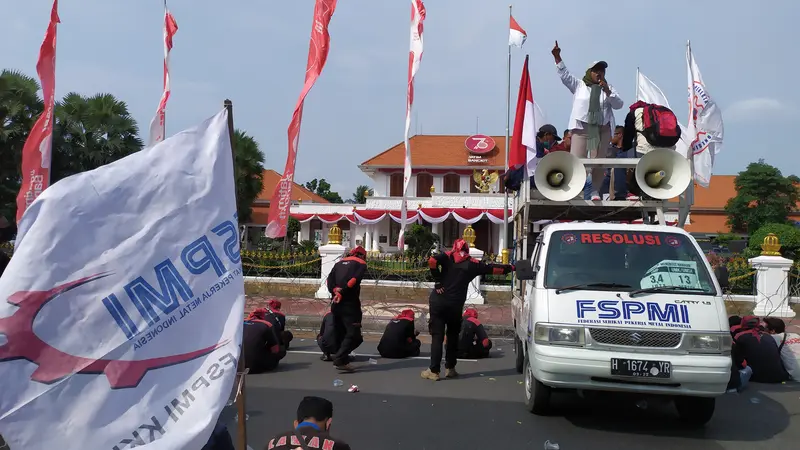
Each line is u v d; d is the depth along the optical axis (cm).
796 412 651
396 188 4478
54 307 237
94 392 237
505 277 1723
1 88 2161
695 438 560
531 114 1001
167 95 1169
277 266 1792
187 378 254
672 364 531
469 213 3666
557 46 926
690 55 1122
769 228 2295
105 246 253
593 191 859
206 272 272
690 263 604
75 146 2259
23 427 224
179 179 277
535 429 578
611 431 576
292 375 803
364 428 571
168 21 1179
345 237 4112
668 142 789
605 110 904
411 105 1070
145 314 253
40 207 245
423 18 1069
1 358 225
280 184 1095
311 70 1025
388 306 1498
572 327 557
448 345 798
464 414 625
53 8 1023
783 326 833
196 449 242
